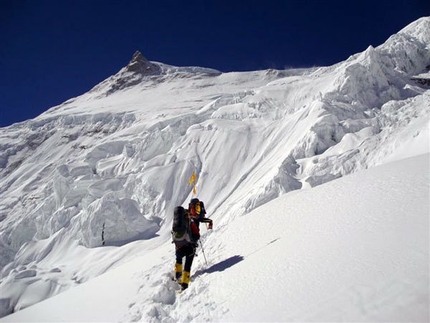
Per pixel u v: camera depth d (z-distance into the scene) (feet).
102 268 80.53
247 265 17.53
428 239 12.46
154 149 137.28
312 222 18.98
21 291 69.46
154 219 102.47
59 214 114.01
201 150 123.34
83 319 18.88
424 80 132.26
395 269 11.56
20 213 146.51
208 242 25.05
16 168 233.14
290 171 78.02
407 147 57.21
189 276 19.52
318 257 14.80
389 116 79.46
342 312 10.65
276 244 18.45
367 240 14.38
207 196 104.17
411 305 9.71
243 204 70.03
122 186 118.42
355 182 22.11
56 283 71.92
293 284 13.67
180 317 15.87
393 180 19.67
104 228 95.35
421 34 177.58
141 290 20.43
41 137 260.62
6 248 118.83
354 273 12.41
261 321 12.15
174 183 112.27
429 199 15.57
